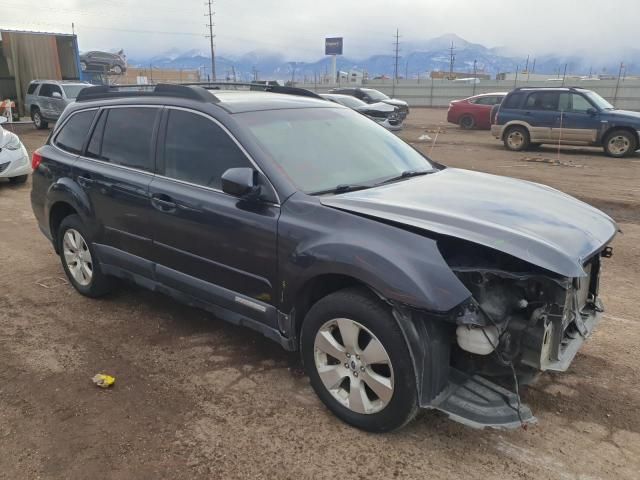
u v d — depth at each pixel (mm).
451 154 16109
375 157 4059
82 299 5184
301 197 3318
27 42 23984
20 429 3258
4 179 11312
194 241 3814
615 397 3531
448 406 2887
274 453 3031
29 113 23016
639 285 5492
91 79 41219
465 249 2984
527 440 3129
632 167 13547
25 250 6738
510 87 47188
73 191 4809
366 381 3068
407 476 2850
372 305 2951
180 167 3984
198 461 2975
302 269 3172
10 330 4555
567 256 2756
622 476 2850
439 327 2887
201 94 3973
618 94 38688
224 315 3834
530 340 2852
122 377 3822
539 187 3967
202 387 3688
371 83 52688
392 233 2939
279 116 3963
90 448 3084
